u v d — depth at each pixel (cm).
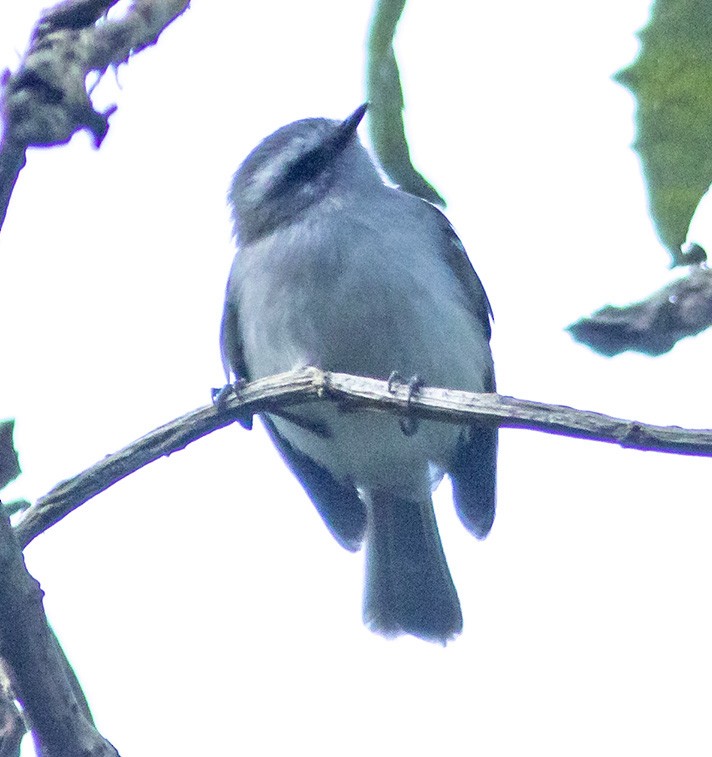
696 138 513
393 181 514
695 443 580
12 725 566
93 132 435
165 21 449
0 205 437
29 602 556
